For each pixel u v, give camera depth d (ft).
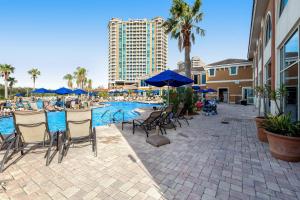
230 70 88.99
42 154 14.34
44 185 9.68
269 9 31.76
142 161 12.96
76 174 10.94
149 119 20.86
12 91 169.17
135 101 99.50
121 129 23.80
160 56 350.84
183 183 9.89
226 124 28.02
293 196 8.67
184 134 21.20
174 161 12.96
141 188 9.41
